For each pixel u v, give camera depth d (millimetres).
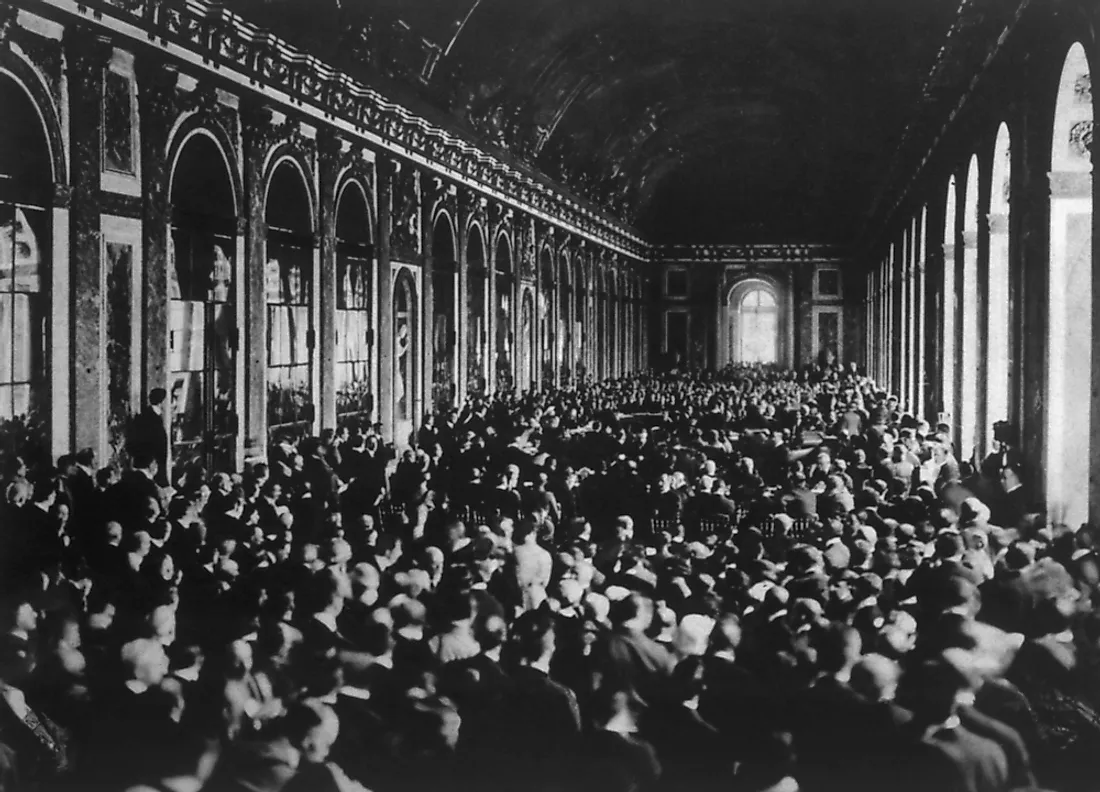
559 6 34844
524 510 16125
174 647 7816
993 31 23156
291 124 24156
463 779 6379
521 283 44219
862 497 15695
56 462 16297
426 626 7926
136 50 18125
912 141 38875
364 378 29109
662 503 17641
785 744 6180
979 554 10773
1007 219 24875
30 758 6312
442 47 31062
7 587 9734
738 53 43406
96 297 17156
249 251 22391
